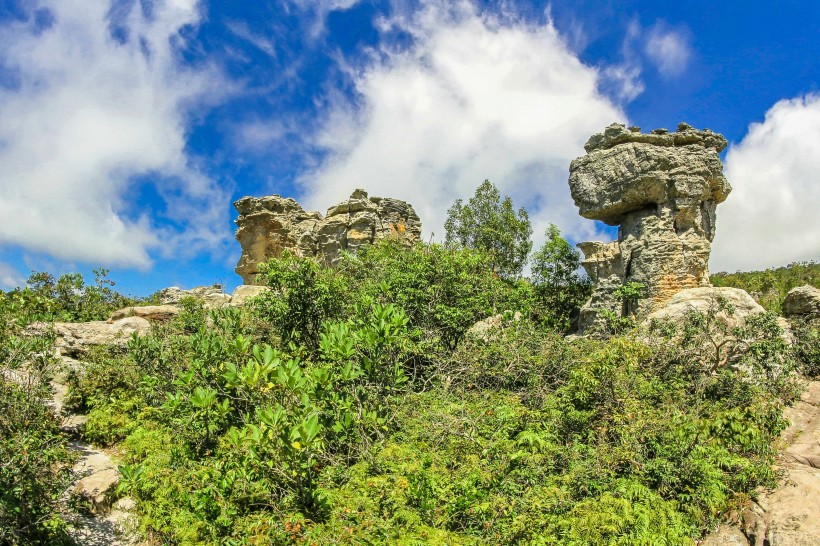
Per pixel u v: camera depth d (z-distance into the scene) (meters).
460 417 10.12
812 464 9.21
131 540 8.13
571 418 9.98
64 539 7.70
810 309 16.64
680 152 18.27
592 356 11.37
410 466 8.41
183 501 8.07
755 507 8.02
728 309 13.84
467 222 34.34
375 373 10.39
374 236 31.33
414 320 15.46
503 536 7.22
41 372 9.39
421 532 7.25
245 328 16.33
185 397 10.03
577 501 7.96
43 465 7.77
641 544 7.01
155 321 17.83
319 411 8.68
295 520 6.94
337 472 8.53
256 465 7.90
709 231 18.95
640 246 18.45
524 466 8.59
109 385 13.02
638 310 17.83
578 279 23.14
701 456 8.56
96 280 27.78
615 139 19.52
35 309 15.67
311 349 14.38
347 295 15.25
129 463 10.03
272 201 32.59
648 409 9.79
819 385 12.48
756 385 11.44
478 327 16.11
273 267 14.61
